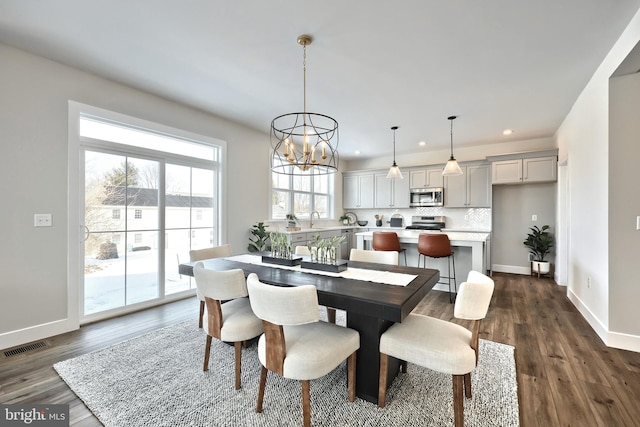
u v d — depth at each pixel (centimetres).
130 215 336
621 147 249
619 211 251
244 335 193
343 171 735
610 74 247
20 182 252
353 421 164
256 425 161
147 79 304
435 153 635
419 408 174
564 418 167
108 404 177
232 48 246
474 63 269
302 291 145
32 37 233
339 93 338
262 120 434
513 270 561
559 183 469
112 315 320
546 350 247
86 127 301
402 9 197
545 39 231
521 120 428
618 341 251
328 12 201
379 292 172
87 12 202
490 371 213
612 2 190
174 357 233
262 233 455
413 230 627
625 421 164
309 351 156
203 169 412
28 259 257
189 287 399
